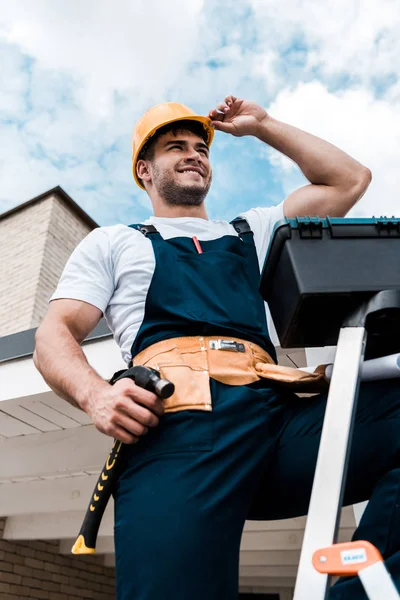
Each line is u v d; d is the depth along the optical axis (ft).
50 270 23.12
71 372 3.23
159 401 2.84
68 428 11.03
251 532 15.14
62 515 15.90
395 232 2.83
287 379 3.10
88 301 3.68
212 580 2.55
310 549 2.03
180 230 4.20
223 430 2.92
